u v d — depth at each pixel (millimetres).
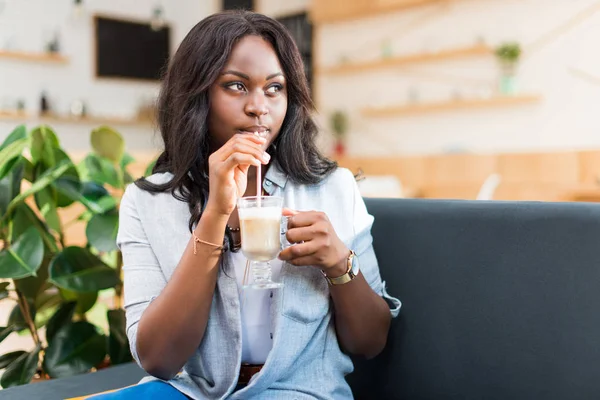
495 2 5156
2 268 1634
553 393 1156
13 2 6629
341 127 6211
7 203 1789
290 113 1289
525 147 5109
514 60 4992
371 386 1427
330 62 6301
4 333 1857
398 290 1390
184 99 1219
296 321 1192
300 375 1218
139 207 1272
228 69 1181
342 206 1291
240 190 1123
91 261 1800
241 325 1194
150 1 7664
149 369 1172
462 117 5473
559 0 4836
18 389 1387
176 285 1120
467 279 1290
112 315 1883
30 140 1724
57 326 1834
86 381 1454
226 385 1188
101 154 2006
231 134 1212
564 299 1159
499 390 1228
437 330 1323
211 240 1113
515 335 1214
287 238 1120
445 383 1304
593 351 1117
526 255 1216
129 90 7504
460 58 5402
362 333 1240
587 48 4730
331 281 1178
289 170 1295
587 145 4773
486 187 4715
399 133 5898
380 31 5891
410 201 1435
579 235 1156
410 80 5754
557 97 4906
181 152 1234
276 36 1222
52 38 6887
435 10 5492
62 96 6973
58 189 1758
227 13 1232
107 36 7273
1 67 6570
